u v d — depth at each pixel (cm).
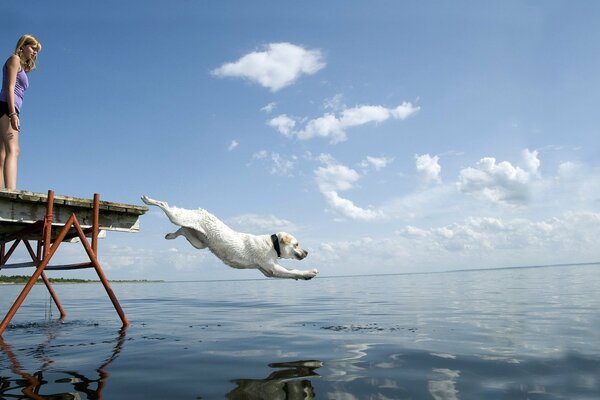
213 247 514
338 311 836
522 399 280
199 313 840
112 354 429
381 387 309
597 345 435
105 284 638
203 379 334
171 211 496
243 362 388
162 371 359
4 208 583
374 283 2528
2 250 797
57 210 634
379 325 614
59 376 346
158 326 639
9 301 1277
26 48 633
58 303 841
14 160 609
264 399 286
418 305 921
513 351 417
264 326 627
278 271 530
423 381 322
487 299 1027
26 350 454
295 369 361
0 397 294
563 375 332
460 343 463
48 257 576
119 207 683
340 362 383
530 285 1609
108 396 295
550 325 571
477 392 296
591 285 1459
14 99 612
